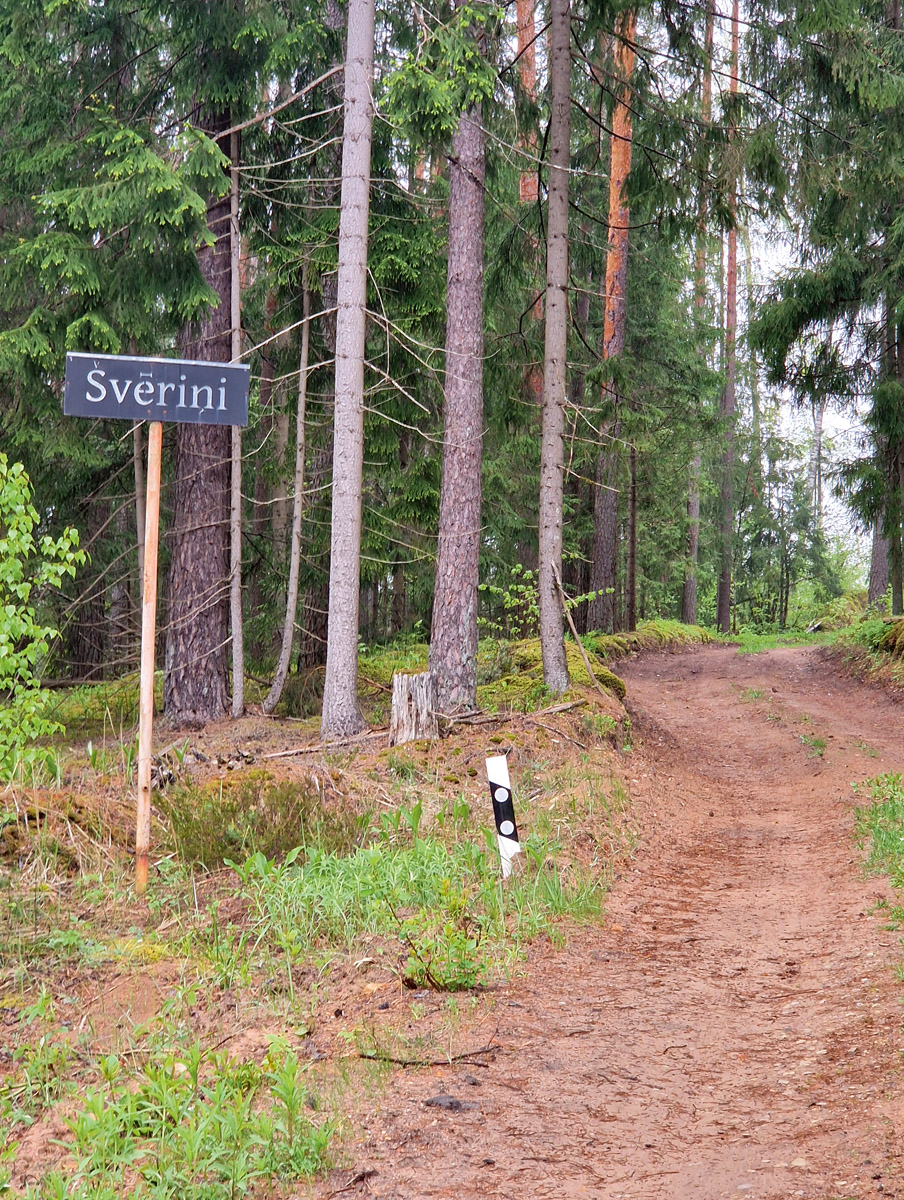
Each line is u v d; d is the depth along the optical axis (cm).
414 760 1077
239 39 1382
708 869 937
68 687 1766
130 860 750
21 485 810
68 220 1291
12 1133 419
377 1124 411
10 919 636
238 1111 389
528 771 1097
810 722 1841
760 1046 506
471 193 1371
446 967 568
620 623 3844
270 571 1766
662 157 1508
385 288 1577
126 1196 363
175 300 1381
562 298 1452
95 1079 469
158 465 721
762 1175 368
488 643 1933
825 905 775
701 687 2473
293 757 1146
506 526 2306
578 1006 558
